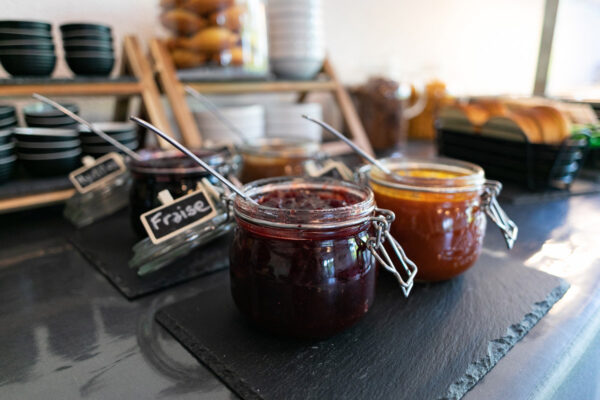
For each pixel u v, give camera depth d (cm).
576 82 150
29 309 57
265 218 45
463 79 228
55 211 97
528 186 112
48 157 89
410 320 54
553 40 142
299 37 125
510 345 49
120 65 114
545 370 46
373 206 49
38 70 88
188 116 107
